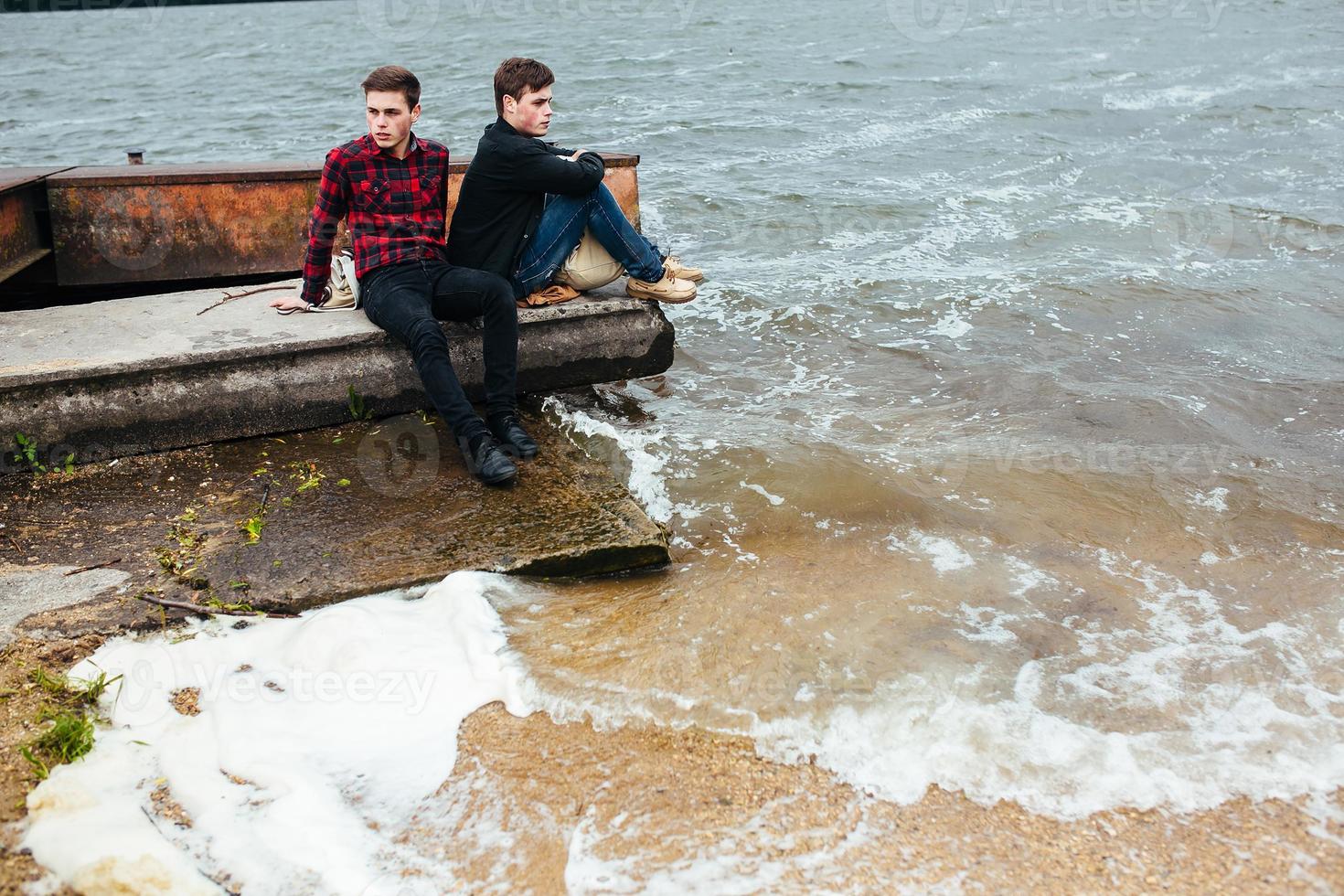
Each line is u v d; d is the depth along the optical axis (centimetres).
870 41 2081
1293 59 1736
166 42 3186
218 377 430
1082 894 237
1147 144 1165
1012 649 322
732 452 459
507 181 448
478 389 488
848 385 549
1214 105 1359
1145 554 384
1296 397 532
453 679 305
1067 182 1005
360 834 254
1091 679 309
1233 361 582
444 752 281
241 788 266
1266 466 455
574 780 271
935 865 245
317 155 1256
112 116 1658
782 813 260
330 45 2686
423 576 349
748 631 328
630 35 2345
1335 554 383
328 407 455
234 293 502
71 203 580
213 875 239
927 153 1128
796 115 1339
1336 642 329
